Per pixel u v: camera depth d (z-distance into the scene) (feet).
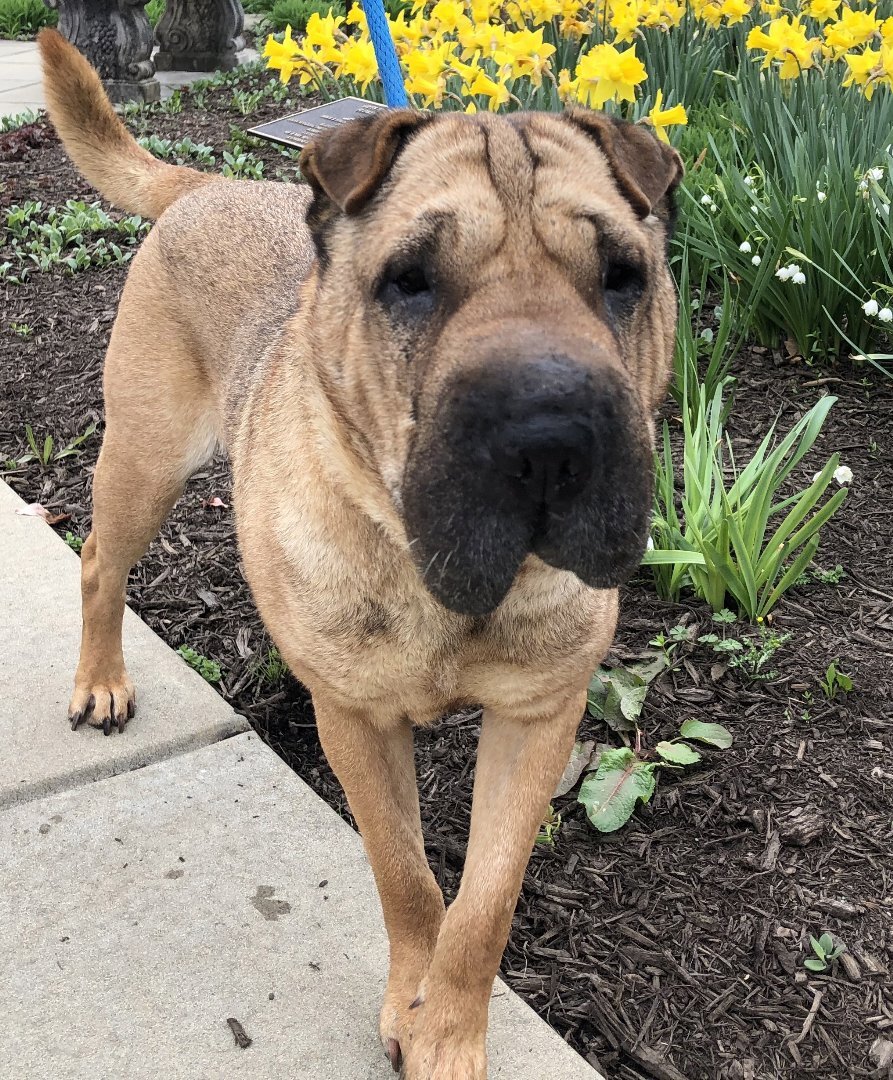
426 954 2.14
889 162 4.26
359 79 4.72
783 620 3.22
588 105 4.20
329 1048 2.07
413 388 1.77
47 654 3.14
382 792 2.13
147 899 2.37
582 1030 2.18
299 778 2.72
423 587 1.89
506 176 1.79
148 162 3.16
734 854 2.52
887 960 2.28
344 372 1.94
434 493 1.59
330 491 1.98
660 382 2.14
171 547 3.79
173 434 2.76
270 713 3.03
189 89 9.04
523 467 1.53
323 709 2.14
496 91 4.13
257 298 2.59
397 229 1.80
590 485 1.55
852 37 4.72
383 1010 2.10
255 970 2.22
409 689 2.06
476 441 1.54
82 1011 2.12
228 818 2.58
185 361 2.76
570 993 2.23
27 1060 2.03
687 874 2.48
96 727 2.85
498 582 1.58
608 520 1.58
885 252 4.25
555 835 2.59
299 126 4.71
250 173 6.67
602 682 2.94
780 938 2.33
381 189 1.94
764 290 4.37
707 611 3.27
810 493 3.09
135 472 2.75
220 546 3.78
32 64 11.37
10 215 6.16
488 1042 2.08
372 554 1.95
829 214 4.25
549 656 1.99
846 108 4.81
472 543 1.57
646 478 1.63
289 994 2.17
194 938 2.28
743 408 4.19
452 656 2.00
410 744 2.27
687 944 2.33
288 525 2.07
